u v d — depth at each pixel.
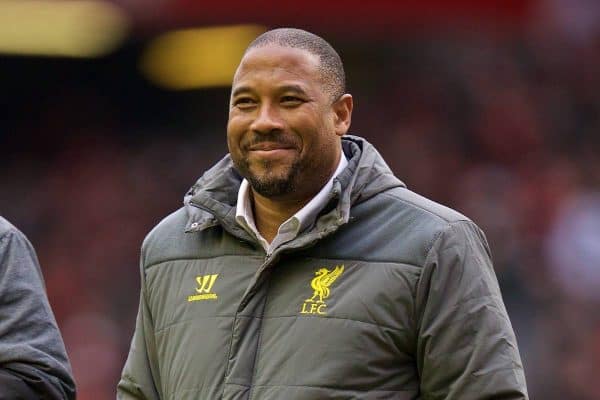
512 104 55.22
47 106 60.12
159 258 16.16
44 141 59.56
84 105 59.97
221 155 57.19
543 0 55.72
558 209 49.25
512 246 47.66
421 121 55.62
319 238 15.26
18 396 15.59
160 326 15.91
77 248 53.19
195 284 15.74
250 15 52.66
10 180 58.25
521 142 54.03
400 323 14.97
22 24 53.41
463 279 15.06
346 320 14.96
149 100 59.66
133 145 58.84
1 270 16.12
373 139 55.81
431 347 14.94
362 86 57.12
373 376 14.93
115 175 56.97
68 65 59.75
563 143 54.69
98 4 52.69
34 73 59.97
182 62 57.88
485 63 57.00
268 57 15.43
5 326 15.89
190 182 56.47
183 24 53.28
